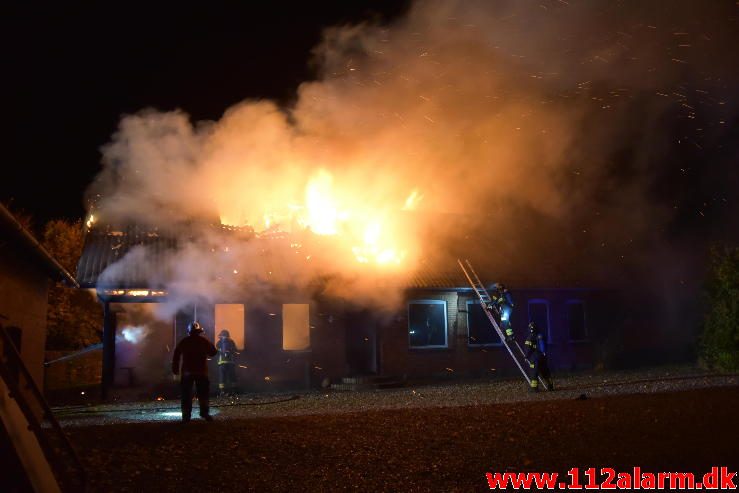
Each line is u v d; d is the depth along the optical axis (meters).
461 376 23.11
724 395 13.76
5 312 12.22
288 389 20.95
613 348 25.80
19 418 6.97
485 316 24.11
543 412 12.14
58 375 20.00
